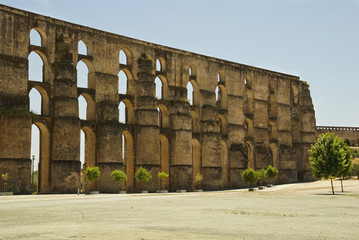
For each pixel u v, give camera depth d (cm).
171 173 7856
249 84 9669
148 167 7188
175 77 8144
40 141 6456
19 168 5884
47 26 6519
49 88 6400
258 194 5853
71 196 5200
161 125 8012
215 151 8356
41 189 6350
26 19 6325
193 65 8525
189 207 3597
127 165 7406
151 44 7838
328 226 2373
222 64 9038
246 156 9144
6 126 5862
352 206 3781
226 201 4369
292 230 2203
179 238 1930
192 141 8512
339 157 5938
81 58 6862
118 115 7019
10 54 6122
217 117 8550
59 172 6153
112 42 7275
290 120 10512
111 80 7175
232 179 8956
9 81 6059
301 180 10669
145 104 7288
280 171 10106
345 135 13538
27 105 6162
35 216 2825
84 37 6925
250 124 9588
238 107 9244
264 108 9850
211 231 2153
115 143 6869
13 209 3303
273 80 10225
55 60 6450
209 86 8719
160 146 7950
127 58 7612
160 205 3788
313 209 3472
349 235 2039
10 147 5856
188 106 7994
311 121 10881
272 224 2452
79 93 6756
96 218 2723
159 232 2103
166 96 7994
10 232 2083
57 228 2222
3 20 6106
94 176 6166
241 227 2311
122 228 2238
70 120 6269
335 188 7112
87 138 6956
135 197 5050
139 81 7362
